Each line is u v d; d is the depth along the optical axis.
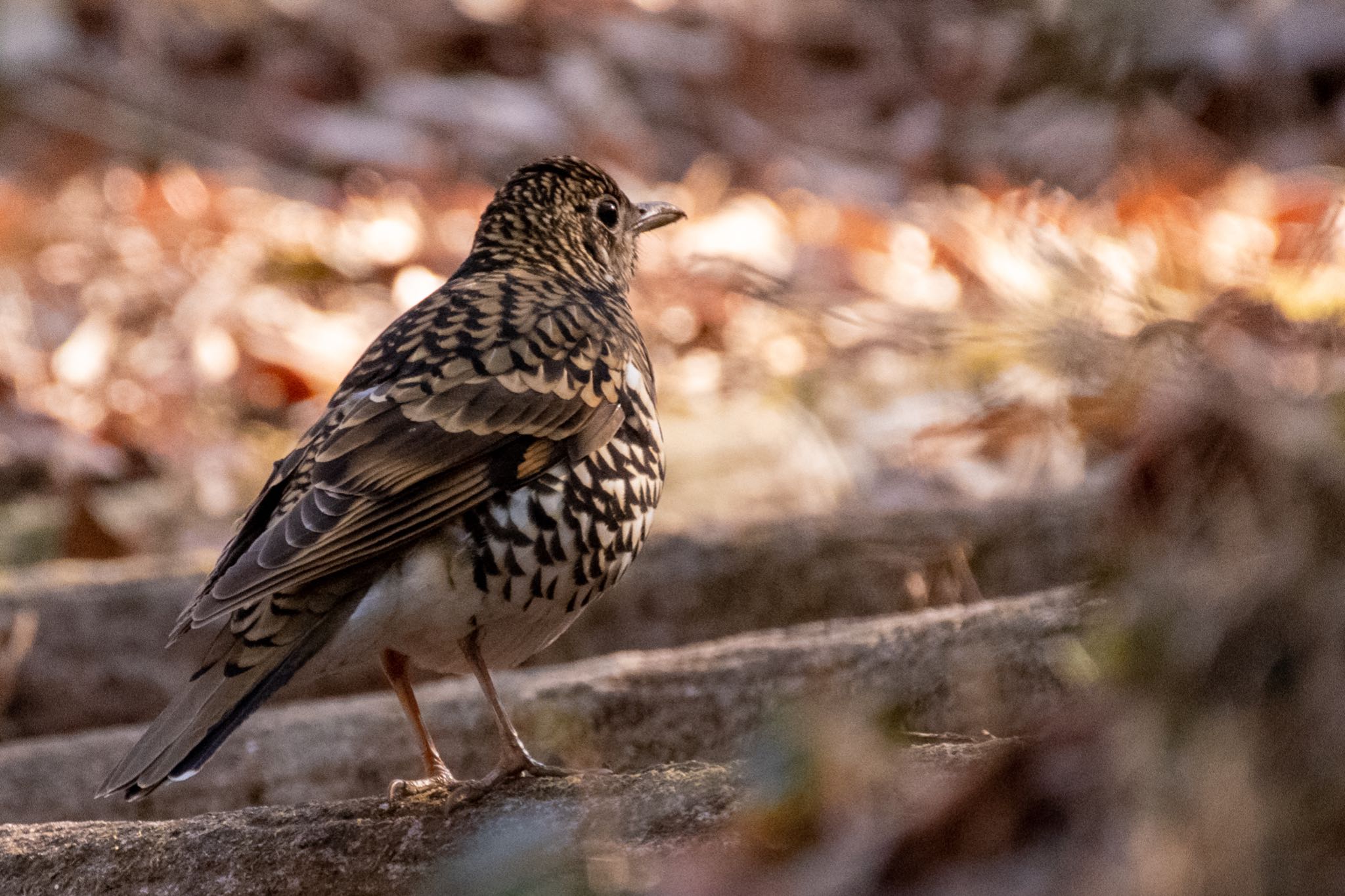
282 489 7.06
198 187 19.28
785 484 12.93
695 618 10.72
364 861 6.65
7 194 18.95
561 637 10.72
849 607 10.62
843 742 5.39
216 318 16.20
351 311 17.09
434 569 6.91
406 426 7.00
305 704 9.70
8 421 14.72
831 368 14.08
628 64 22.42
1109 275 7.28
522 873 5.85
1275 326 6.19
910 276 15.63
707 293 15.91
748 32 22.64
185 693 6.62
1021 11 18.39
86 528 13.44
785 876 5.23
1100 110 15.69
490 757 8.99
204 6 22.67
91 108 21.17
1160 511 5.03
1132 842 4.55
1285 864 4.41
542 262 8.30
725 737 8.61
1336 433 4.80
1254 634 4.54
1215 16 16.55
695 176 20.67
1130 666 4.70
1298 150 15.70
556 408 7.22
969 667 7.60
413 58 22.30
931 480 12.18
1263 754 4.46
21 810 9.06
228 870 6.73
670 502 12.94
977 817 4.92
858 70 22.58
